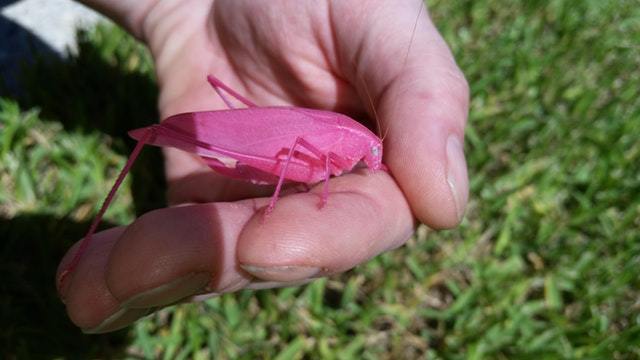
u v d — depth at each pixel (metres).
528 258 0.20
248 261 0.10
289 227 0.10
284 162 0.12
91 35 0.25
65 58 0.25
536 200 0.21
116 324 0.11
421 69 0.13
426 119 0.12
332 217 0.11
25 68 0.23
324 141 0.12
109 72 0.24
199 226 0.10
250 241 0.10
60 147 0.21
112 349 0.17
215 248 0.10
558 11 0.28
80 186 0.20
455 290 0.19
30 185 0.20
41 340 0.17
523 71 0.25
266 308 0.18
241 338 0.18
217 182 0.16
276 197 0.11
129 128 0.22
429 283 0.19
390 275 0.19
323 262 0.10
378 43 0.13
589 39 0.27
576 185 0.22
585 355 0.18
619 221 0.21
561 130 0.23
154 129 0.11
